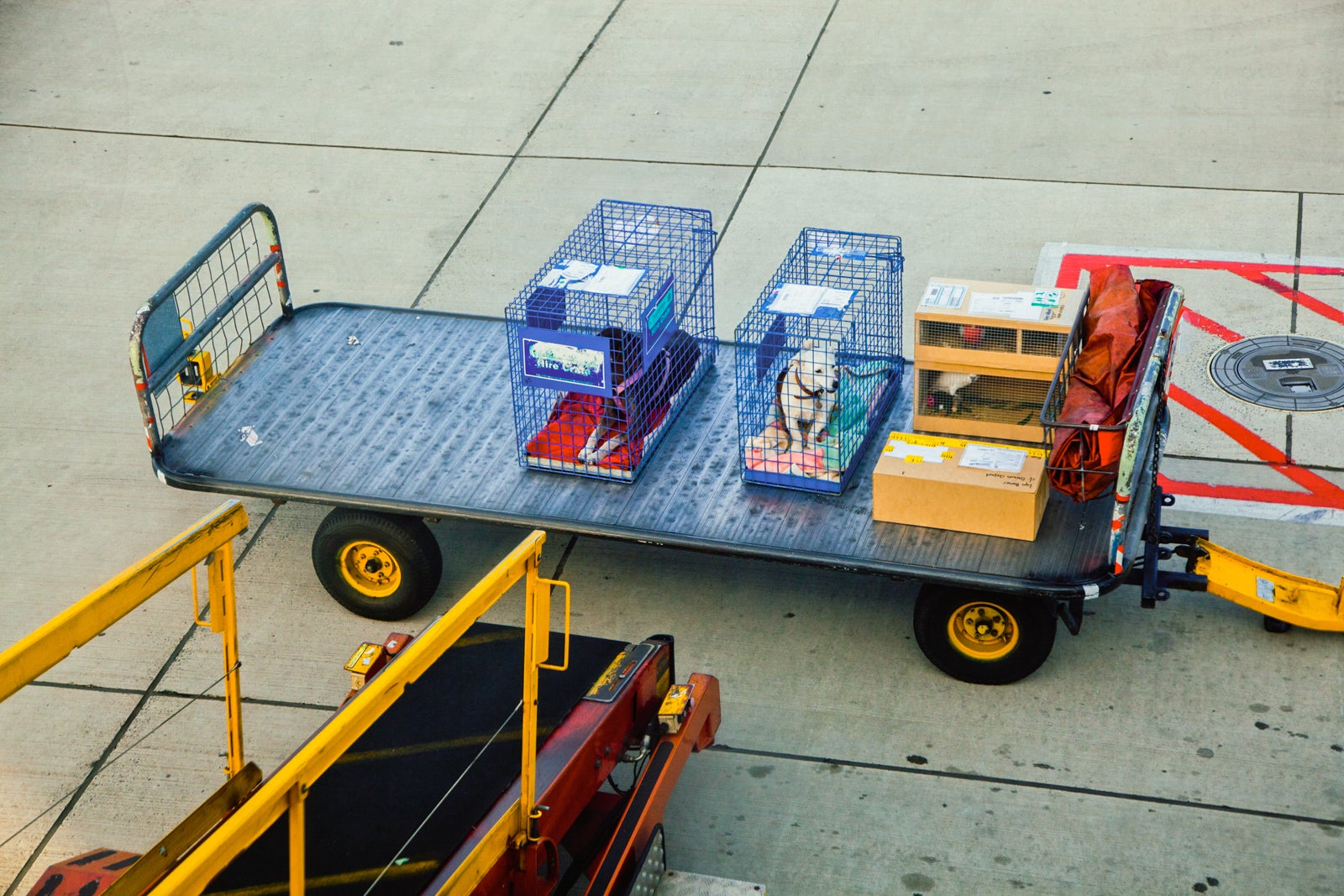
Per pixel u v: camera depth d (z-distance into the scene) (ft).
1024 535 18.49
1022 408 20.29
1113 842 17.17
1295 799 17.62
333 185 33.94
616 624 21.25
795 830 17.65
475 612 11.64
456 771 14.56
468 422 21.84
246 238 31.86
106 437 26.05
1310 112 34.22
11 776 18.98
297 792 10.02
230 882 13.03
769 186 32.76
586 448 20.24
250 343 24.68
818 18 40.60
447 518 19.74
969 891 16.65
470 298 29.35
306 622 21.58
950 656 19.42
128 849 17.75
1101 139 33.78
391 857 13.39
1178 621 20.65
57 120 37.32
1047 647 18.95
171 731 19.61
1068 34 38.78
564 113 36.55
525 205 32.65
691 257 27.45
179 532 23.58
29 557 23.12
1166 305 19.27
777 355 20.48
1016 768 18.34
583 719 15.39
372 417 22.03
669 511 19.65
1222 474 23.49
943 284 20.81
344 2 43.55
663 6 41.98
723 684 20.03
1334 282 28.22
